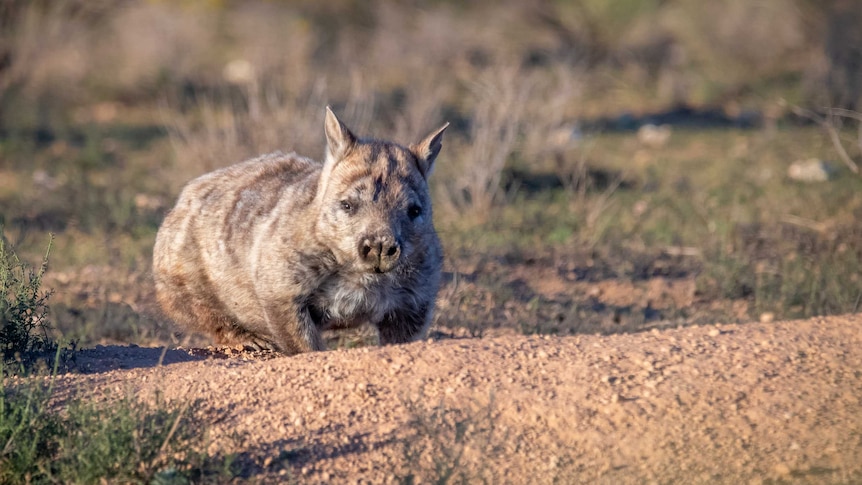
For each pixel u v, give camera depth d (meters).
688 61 54.44
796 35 51.78
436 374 13.82
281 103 40.84
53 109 46.09
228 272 17.67
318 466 12.23
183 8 58.38
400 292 17.22
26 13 46.66
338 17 61.62
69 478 11.94
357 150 16.70
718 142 42.03
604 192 33.66
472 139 36.22
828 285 22.48
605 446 12.34
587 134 41.41
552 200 33.88
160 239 18.92
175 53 50.97
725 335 15.02
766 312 22.03
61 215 32.19
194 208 18.45
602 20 57.06
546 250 28.64
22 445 12.18
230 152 34.69
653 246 28.73
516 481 11.77
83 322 21.44
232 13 60.53
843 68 45.16
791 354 14.20
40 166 38.09
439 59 54.16
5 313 15.52
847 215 29.14
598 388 13.36
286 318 16.84
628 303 24.25
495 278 25.62
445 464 11.63
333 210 16.30
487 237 29.45
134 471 11.98
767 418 12.69
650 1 57.25
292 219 16.77
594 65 55.16
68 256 27.59
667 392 13.23
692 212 31.72
